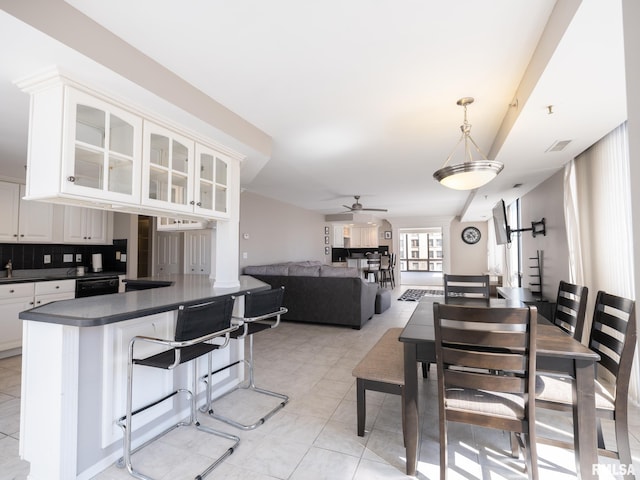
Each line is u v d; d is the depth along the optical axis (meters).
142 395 2.01
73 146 1.69
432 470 1.76
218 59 1.93
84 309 1.78
